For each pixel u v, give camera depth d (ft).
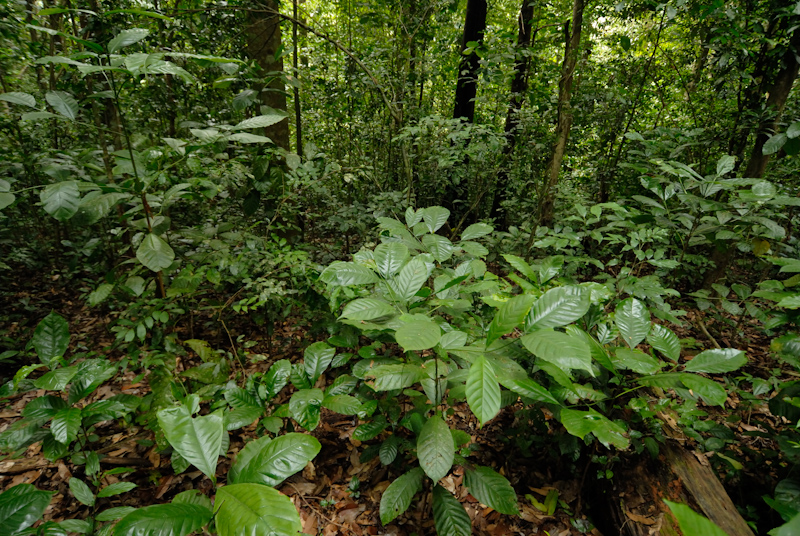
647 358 4.83
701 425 5.98
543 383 6.07
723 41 12.21
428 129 14.55
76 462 5.37
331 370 9.70
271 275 9.80
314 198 14.97
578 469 6.72
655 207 7.88
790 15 10.69
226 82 10.08
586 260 8.64
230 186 10.50
